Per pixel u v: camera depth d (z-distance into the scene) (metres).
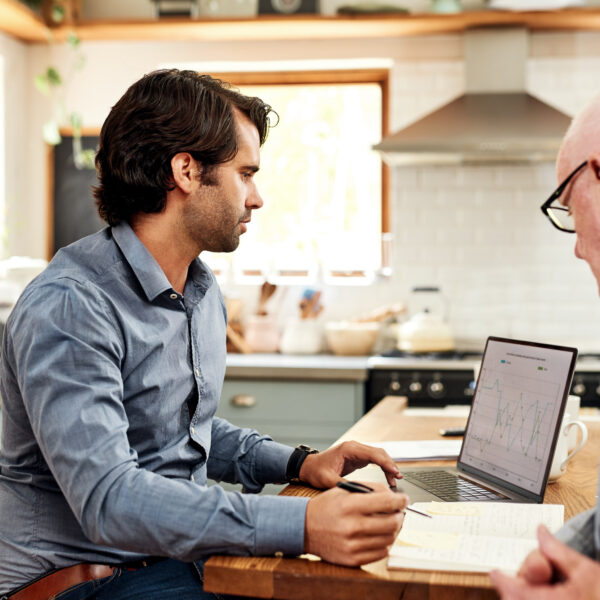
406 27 4.10
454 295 4.30
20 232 4.46
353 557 1.13
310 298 4.34
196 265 1.68
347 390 3.62
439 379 3.59
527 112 3.90
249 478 1.75
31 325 1.34
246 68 4.46
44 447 1.27
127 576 1.47
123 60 4.44
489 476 1.62
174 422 1.55
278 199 4.52
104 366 1.33
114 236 1.53
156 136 1.48
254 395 3.67
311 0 4.13
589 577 0.94
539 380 1.56
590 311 4.23
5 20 4.01
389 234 4.41
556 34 4.20
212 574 1.14
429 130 3.84
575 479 1.66
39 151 4.50
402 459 1.82
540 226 4.24
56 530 1.44
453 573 1.11
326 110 4.50
